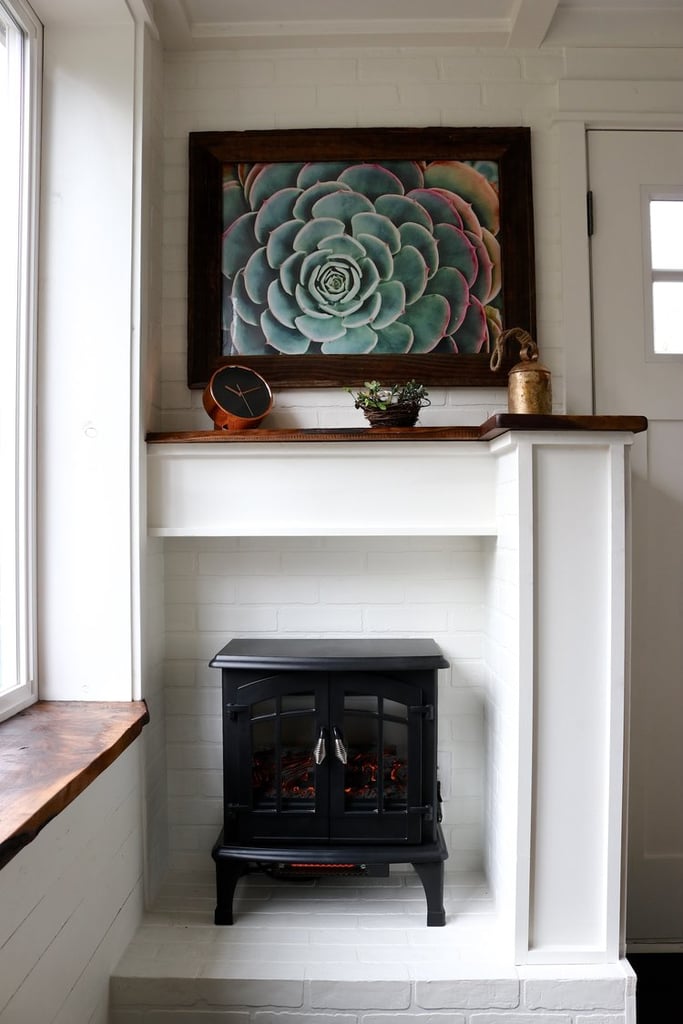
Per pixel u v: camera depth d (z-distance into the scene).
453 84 2.10
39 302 1.82
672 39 2.09
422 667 1.75
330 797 1.77
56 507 1.82
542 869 1.64
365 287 2.08
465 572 2.11
